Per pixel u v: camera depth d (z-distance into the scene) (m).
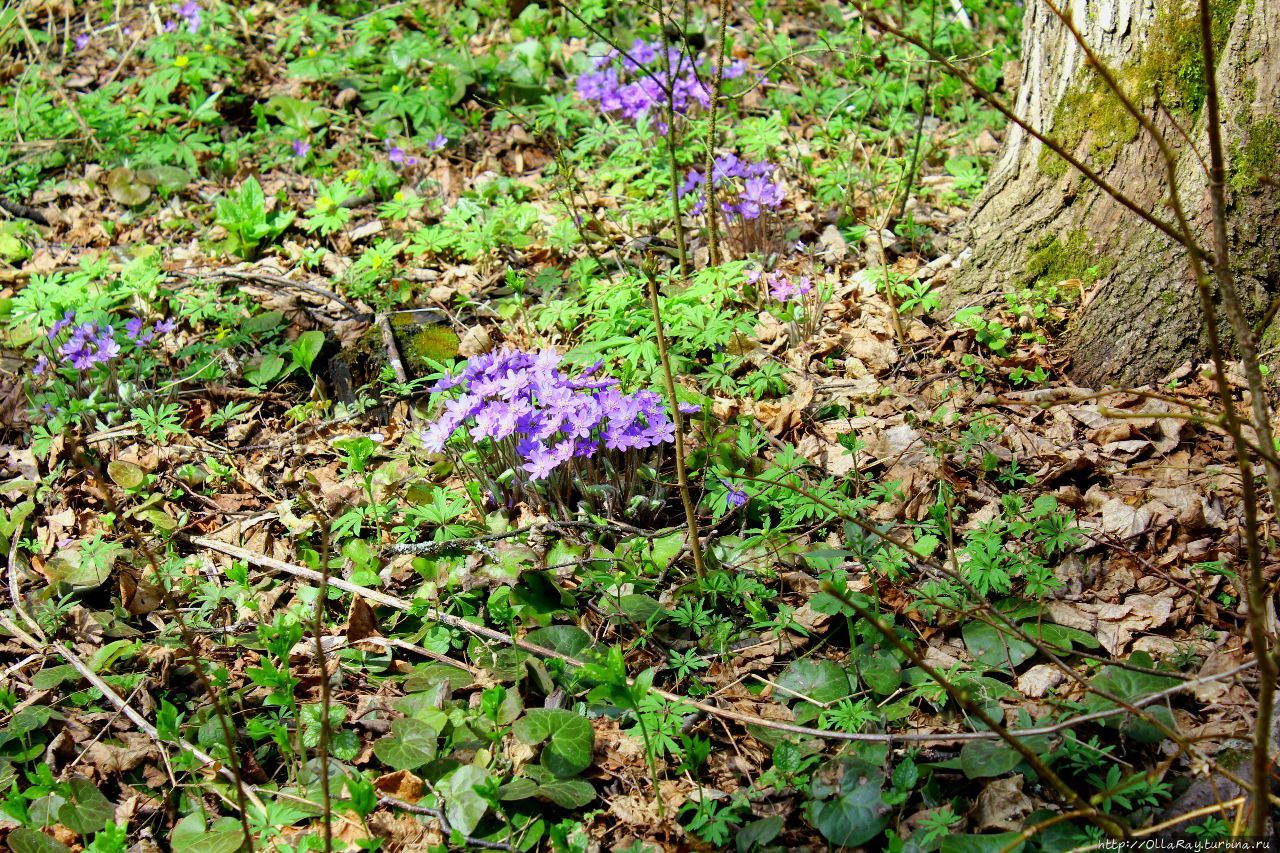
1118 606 1.70
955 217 2.32
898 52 2.72
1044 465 1.86
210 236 2.47
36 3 3.38
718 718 1.66
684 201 2.35
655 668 1.72
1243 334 1.32
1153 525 1.76
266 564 1.87
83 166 2.70
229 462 2.04
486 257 2.31
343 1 3.27
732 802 1.58
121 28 3.23
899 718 1.63
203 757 1.66
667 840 1.57
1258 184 1.85
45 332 2.13
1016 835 1.49
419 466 1.97
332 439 2.07
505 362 1.86
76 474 2.03
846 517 1.58
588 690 1.70
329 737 1.67
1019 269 2.07
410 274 2.32
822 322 2.12
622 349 2.01
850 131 2.53
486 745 1.66
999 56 2.59
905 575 1.75
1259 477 1.79
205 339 2.23
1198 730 1.56
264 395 2.15
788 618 1.71
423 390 2.11
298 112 2.73
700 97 2.41
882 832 1.54
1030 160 2.07
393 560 1.85
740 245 2.24
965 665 1.66
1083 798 1.54
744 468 1.88
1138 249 1.94
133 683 1.75
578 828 1.57
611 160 2.50
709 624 1.73
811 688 1.66
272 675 1.62
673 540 1.82
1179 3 1.90
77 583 1.86
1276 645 1.61
